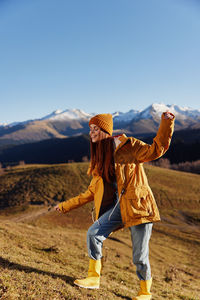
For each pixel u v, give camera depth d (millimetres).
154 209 3064
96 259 3361
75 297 3189
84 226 40375
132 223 2961
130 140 3021
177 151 160875
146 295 3127
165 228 40625
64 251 8992
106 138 3113
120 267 9938
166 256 21906
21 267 4043
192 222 46062
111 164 3045
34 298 2838
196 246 31234
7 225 12445
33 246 8367
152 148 2885
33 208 51375
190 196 61594
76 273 5031
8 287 2916
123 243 23359
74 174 73125
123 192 3016
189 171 125000
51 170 77250
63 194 60281
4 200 58094
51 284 3432
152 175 75625
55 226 39125
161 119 2883
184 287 9531
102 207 3219
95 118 3109
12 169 89062
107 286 4582
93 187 3309
